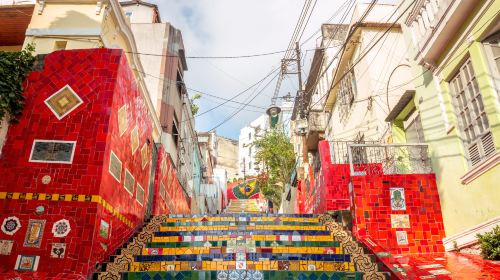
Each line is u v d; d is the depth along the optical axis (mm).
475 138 6711
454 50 7133
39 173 5555
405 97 9359
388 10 12367
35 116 5922
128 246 6418
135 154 7621
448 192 7340
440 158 7656
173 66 14086
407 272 5402
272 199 24609
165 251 6477
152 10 15719
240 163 51000
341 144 11148
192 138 19938
